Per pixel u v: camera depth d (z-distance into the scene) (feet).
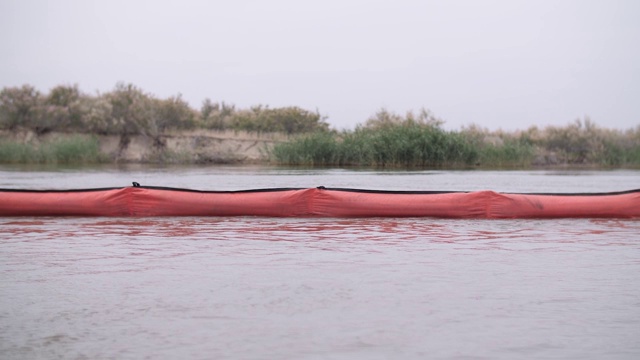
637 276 20.52
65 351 13.92
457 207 35.32
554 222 34.14
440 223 33.40
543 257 23.62
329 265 21.95
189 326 15.46
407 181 63.67
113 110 125.39
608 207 35.53
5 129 123.65
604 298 17.90
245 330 15.16
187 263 22.25
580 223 33.71
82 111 124.77
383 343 14.35
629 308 16.98
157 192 35.94
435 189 53.52
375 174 77.71
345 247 25.58
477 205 35.40
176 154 117.70
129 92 128.67
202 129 133.08
